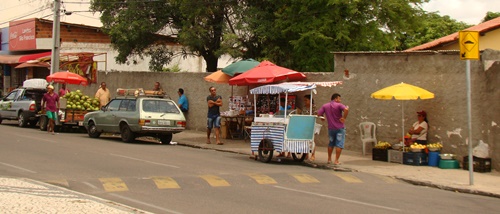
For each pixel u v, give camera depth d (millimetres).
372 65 16859
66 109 22625
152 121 18984
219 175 12320
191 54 29766
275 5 25375
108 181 11320
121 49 28500
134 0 27375
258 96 20562
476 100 14164
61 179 11438
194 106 24062
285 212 8883
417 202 10109
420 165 14562
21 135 20625
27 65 33250
